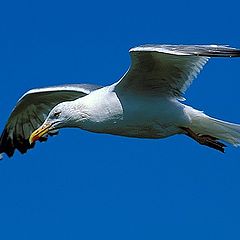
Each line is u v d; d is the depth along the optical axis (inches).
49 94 751.1
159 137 679.1
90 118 673.0
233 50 612.7
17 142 789.2
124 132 674.8
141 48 633.0
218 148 687.7
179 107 672.4
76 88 729.0
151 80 663.8
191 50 620.7
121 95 666.2
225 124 679.7
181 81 671.8
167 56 644.1
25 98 753.6
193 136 682.8
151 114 666.8
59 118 684.1
